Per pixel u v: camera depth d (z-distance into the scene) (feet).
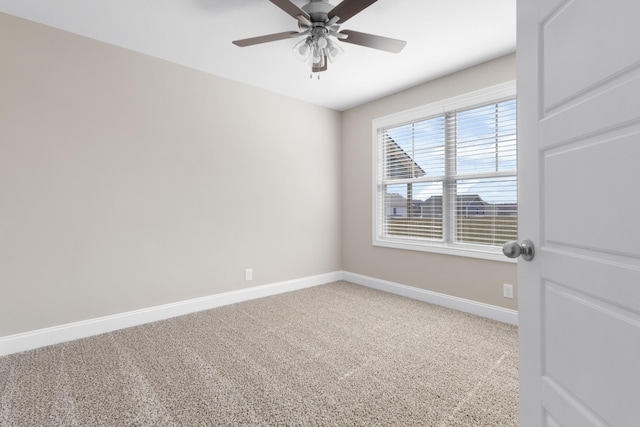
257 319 9.26
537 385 2.76
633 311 1.83
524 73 2.89
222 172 10.56
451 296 10.30
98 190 8.28
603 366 2.06
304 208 12.85
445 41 8.28
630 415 1.86
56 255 7.72
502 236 9.27
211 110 10.29
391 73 10.18
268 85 11.22
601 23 2.03
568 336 2.39
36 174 7.46
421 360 6.83
